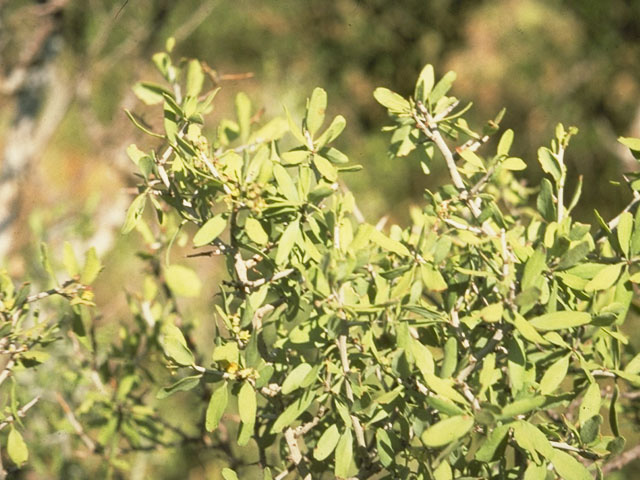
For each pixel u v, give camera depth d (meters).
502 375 0.86
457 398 0.76
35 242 1.41
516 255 0.82
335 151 0.84
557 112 4.67
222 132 0.99
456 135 0.88
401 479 0.83
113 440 1.07
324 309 0.78
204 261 1.75
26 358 0.88
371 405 0.80
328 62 4.64
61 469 1.15
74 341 1.09
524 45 4.70
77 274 0.90
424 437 0.75
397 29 4.77
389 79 4.82
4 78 2.08
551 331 0.81
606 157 4.51
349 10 4.60
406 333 0.79
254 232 0.81
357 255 0.79
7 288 0.91
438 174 4.27
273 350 0.85
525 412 0.75
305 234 0.81
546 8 4.71
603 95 4.70
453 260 0.84
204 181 0.83
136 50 2.05
